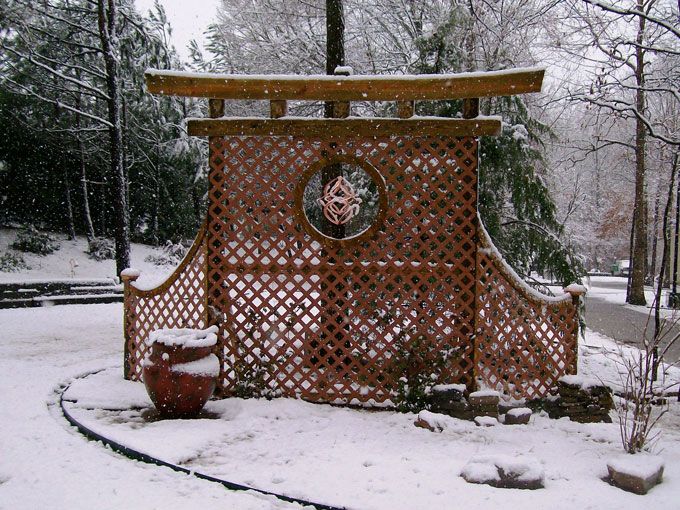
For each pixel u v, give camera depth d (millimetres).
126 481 3240
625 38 7879
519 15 8844
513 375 4852
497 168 7355
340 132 4816
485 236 4766
